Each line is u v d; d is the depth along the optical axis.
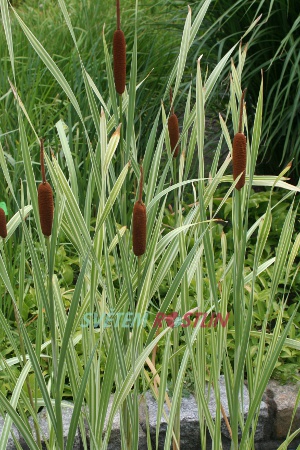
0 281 3.30
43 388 1.75
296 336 3.37
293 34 4.45
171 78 2.00
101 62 4.86
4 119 4.25
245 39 4.57
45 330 3.27
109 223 2.03
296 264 3.91
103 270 2.04
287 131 4.39
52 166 1.75
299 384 3.15
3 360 1.94
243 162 1.68
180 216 2.04
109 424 1.83
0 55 5.00
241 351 1.84
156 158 1.99
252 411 1.90
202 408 2.11
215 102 4.94
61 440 1.78
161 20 5.61
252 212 4.37
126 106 2.05
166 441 1.97
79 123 4.50
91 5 5.76
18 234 3.77
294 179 4.67
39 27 5.79
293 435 2.06
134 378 1.73
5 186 3.88
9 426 1.96
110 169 2.03
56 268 3.68
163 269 1.84
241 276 1.81
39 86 4.96
